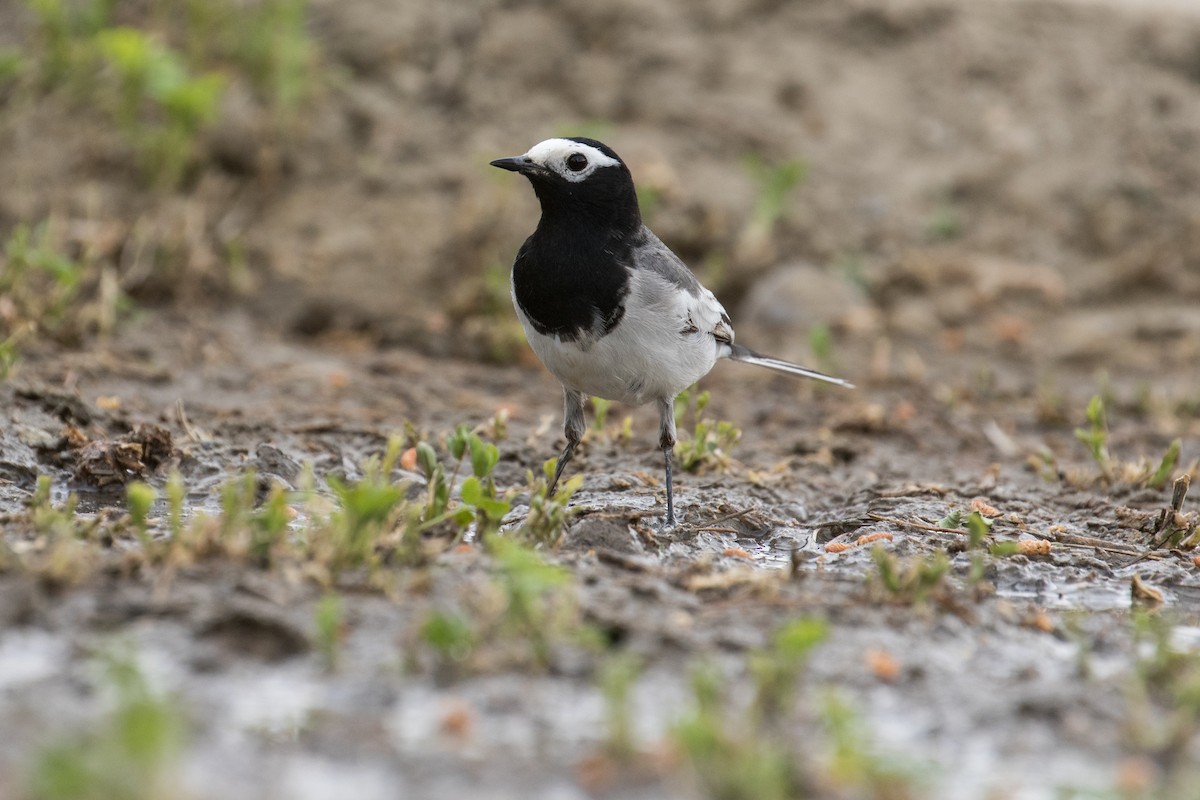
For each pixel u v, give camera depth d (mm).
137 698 6531
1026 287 18500
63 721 6871
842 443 14102
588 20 20141
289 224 18047
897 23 20516
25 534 9266
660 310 10828
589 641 7801
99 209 17703
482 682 7508
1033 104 20016
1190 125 19969
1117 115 19984
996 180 19375
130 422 12812
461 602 8352
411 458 12523
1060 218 19172
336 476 12008
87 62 18594
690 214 18484
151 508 10812
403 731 7027
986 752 7113
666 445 11336
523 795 6484
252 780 6516
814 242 18688
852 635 8391
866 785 6578
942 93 20078
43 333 15078
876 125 19719
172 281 17031
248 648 7750
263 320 16984
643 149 19047
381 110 19078
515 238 17984
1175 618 9406
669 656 7898
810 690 7641
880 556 9055
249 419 13328
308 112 18859
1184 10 21281
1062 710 7484
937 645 8430
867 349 17438
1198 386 16844
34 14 19359
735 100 19672
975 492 12453
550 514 9703
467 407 14820
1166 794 6664
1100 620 9172
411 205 18312
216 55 19141
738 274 18359
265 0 19359
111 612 8023
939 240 18922
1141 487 12750
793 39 20328
